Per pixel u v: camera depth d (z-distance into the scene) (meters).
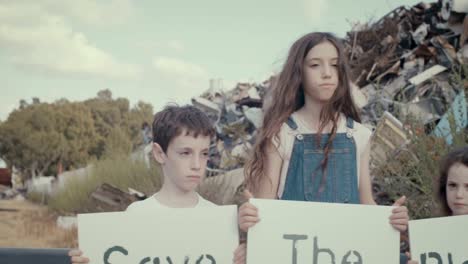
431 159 4.59
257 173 2.83
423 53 6.62
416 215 4.62
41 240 7.77
